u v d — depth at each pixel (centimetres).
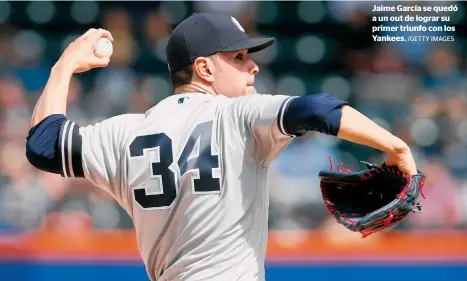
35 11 3781
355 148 3133
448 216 2873
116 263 2341
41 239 2370
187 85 1090
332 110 908
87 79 3484
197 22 1081
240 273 1000
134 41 3697
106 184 1059
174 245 1020
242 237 1005
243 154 996
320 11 3831
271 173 2992
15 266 2338
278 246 2389
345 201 1027
